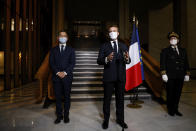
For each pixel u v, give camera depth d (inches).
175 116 128.6
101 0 486.3
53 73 113.3
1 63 549.0
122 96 104.7
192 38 398.9
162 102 171.0
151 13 516.4
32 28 366.6
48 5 515.8
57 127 106.7
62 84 112.9
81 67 269.3
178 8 407.2
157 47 516.4
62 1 350.6
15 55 289.7
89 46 593.9
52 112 140.2
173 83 126.6
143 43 544.7
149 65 204.1
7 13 262.1
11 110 145.6
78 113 136.8
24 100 184.1
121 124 106.8
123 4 407.5
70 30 577.0
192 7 402.0
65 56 114.3
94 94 193.8
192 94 211.3
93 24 669.3
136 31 147.7
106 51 105.6
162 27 514.3
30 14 351.3
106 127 104.0
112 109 147.3
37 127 106.4
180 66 123.9
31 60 353.4
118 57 104.6
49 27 517.3
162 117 126.3
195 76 392.2
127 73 134.7
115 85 108.2
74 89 198.5
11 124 111.7
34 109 149.3
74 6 511.2
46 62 182.1
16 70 290.7
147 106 158.6
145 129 103.8
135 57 135.3
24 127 106.4
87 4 502.9
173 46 129.5
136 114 133.9
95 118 124.3
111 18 582.2
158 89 183.9
